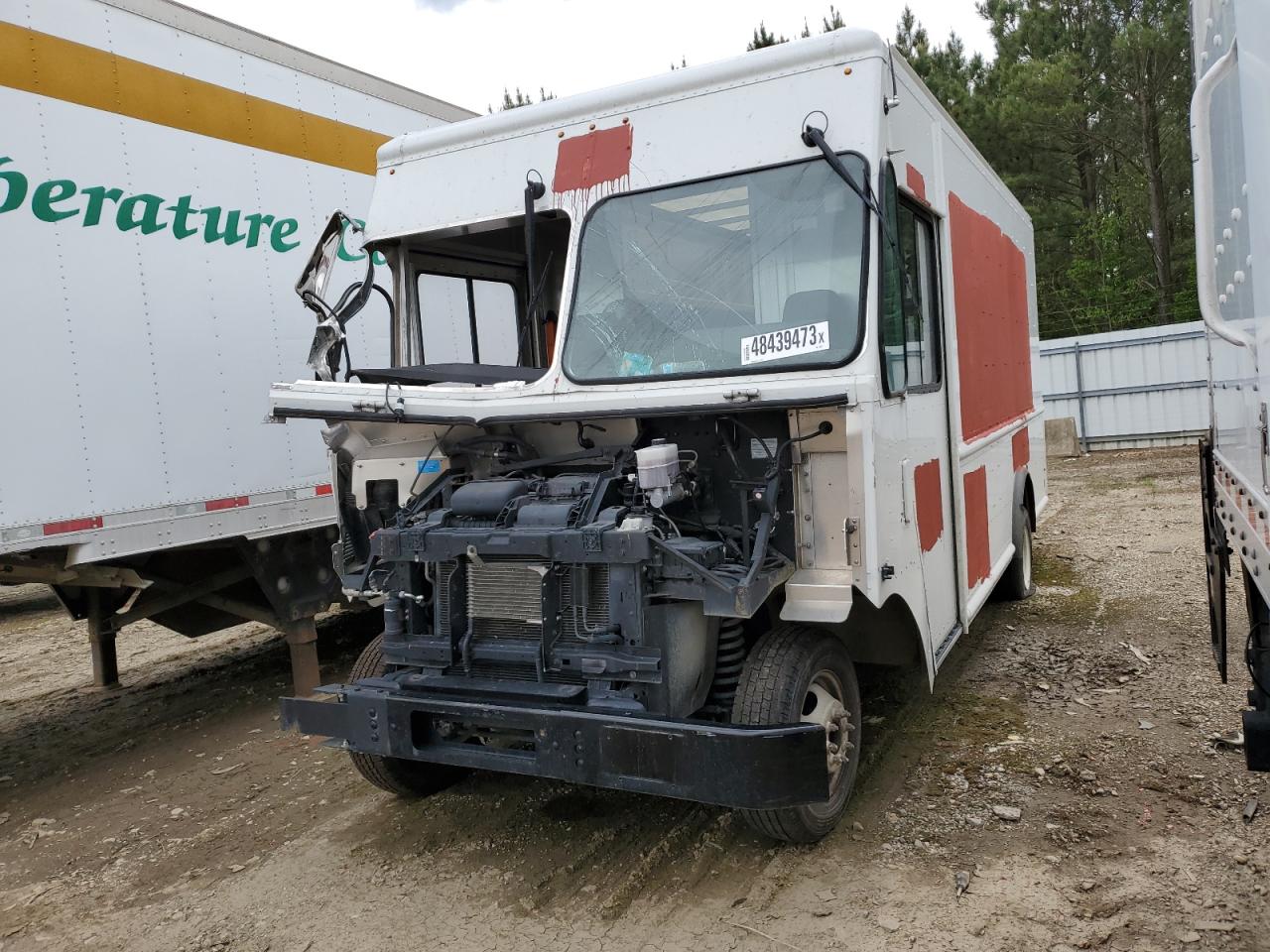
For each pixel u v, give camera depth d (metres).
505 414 3.73
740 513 3.50
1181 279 21.72
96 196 4.84
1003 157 22.55
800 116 3.59
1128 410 17.69
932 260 4.60
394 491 4.23
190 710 6.37
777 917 3.19
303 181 6.08
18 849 4.31
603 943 3.13
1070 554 8.77
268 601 6.33
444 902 3.47
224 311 5.51
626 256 3.84
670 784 3.06
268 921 3.46
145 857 4.11
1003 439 6.24
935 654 4.19
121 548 4.90
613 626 3.25
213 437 5.39
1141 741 4.38
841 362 3.31
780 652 3.44
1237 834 3.49
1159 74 19.94
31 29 4.59
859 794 4.04
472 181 4.27
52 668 7.93
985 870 3.37
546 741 3.24
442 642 3.55
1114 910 3.08
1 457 4.38
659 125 3.87
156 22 5.19
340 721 3.63
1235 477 2.78
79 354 4.74
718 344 3.57
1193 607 6.53
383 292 4.70
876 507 3.31
